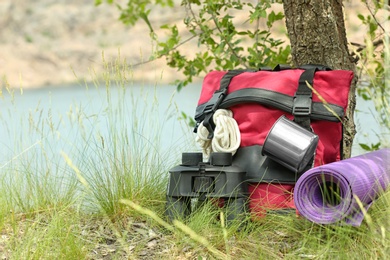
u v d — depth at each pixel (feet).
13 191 15.85
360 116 28.78
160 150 17.01
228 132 15.01
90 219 15.12
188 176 14.40
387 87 12.69
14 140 16.98
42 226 14.53
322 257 12.72
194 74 21.47
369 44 12.94
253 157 14.85
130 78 16.83
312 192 13.56
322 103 14.67
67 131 20.65
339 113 14.58
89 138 16.56
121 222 14.90
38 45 162.50
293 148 14.06
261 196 14.62
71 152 16.66
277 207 14.48
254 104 15.07
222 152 14.44
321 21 17.07
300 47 17.39
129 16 24.02
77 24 175.52
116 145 15.89
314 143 14.29
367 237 12.98
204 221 14.02
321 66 15.78
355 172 13.14
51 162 16.15
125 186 15.71
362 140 21.43
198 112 16.19
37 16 178.91
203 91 16.48
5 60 150.51
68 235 13.30
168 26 21.53
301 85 14.85
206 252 13.43
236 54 20.34
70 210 15.29
